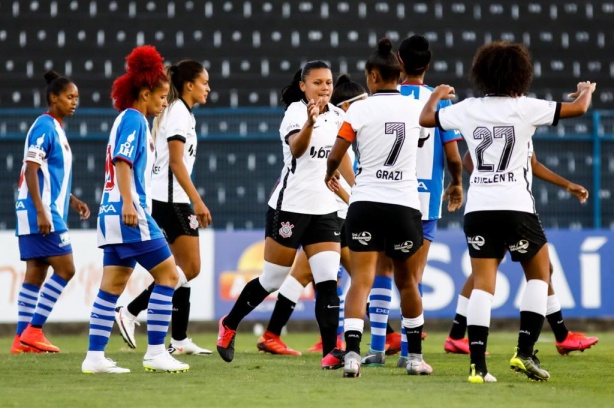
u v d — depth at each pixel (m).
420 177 26.91
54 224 30.81
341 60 61.12
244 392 19.05
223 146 52.25
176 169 25.55
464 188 51.84
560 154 53.16
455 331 30.39
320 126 24.00
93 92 59.09
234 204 52.22
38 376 22.19
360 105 22.05
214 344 36.69
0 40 59.72
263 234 44.88
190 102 26.86
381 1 62.38
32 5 60.69
